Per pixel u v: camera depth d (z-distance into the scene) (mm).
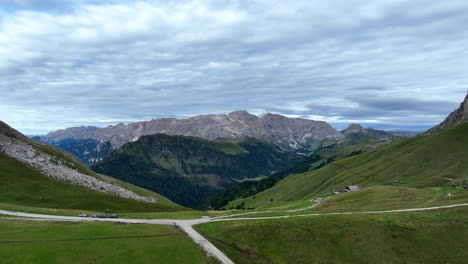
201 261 59188
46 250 53688
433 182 167625
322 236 70938
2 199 109062
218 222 82938
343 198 114562
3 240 56562
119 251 57625
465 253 62531
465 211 77125
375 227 71562
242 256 64875
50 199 118562
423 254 63531
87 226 70438
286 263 65312
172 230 74000
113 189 176125
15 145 168000
